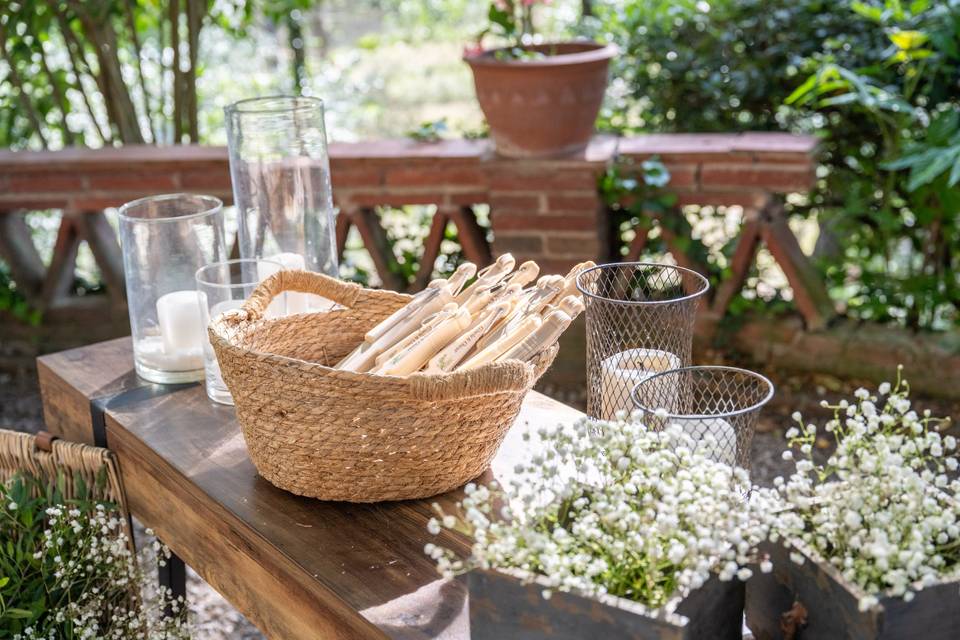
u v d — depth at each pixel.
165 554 1.84
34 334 3.81
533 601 1.01
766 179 3.06
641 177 3.13
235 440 1.67
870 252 3.40
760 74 3.36
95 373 1.96
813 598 1.05
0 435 1.92
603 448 1.13
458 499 1.46
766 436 3.09
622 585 1.03
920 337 3.18
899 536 1.03
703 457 1.10
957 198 3.10
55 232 4.28
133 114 4.01
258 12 5.12
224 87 4.87
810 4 3.33
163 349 1.88
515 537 1.04
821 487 1.08
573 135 3.12
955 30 2.94
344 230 3.48
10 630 1.78
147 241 1.83
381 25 7.05
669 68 3.48
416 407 1.34
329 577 1.31
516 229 3.24
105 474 1.81
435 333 1.45
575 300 1.41
